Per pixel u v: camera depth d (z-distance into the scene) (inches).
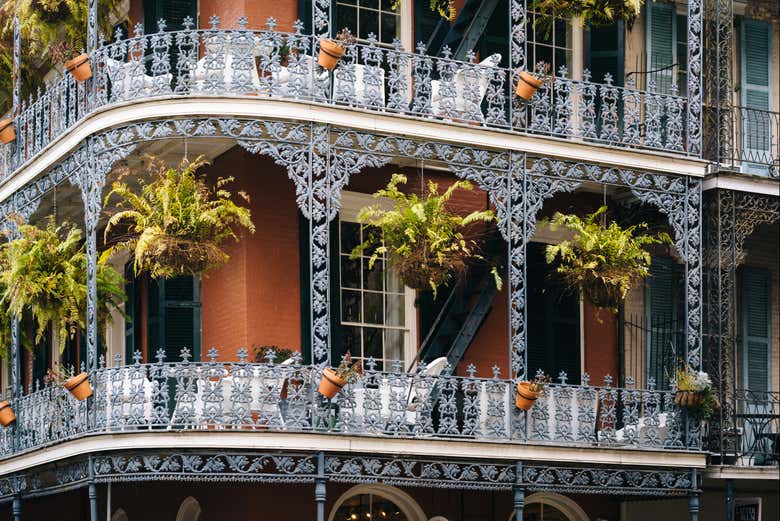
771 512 916.0
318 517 722.2
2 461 818.8
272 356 724.0
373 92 762.2
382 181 833.5
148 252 731.4
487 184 780.0
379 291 828.6
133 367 725.9
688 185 833.5
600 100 888.3
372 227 829.8
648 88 863.7
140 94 745.0
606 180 812.0
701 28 847.1
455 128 770.8
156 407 721.0
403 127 759.1
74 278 781.3
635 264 808.3
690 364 822.5
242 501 779.4
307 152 741.9
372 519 828.0
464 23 843.4
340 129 747.4
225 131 732.0
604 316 890.7
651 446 801.6
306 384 726.5
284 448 716.0
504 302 863.1
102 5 835.4
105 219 880.9
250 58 741.3
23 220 813.9
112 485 868.6
